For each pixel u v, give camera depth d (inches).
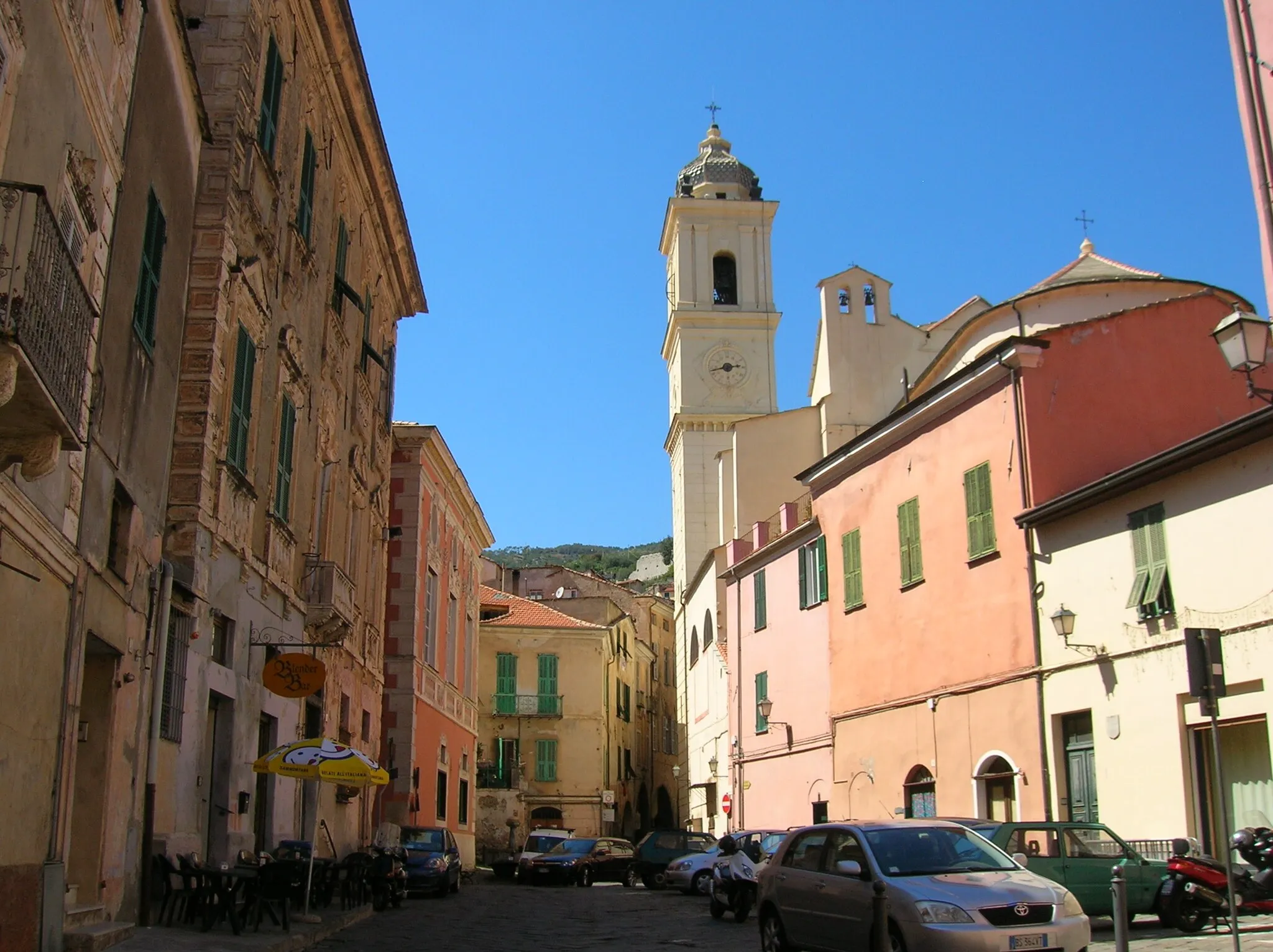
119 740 541.0
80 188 448.1
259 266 739.4
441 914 892.6
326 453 967.6
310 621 897.5
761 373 2588.6
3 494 388.5
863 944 447.5
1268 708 652.1
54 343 352.5
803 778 1222.9
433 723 1512.1
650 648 3021.7
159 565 597.3
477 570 1923.0
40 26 395.2
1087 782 791.1
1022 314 1118.4
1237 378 914.7
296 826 894.4
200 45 700.0
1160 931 596.1
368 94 991.6
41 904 439.8
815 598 1221.7
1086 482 866.1
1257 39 603.2
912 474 1021.8
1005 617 875.4
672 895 1197.7
